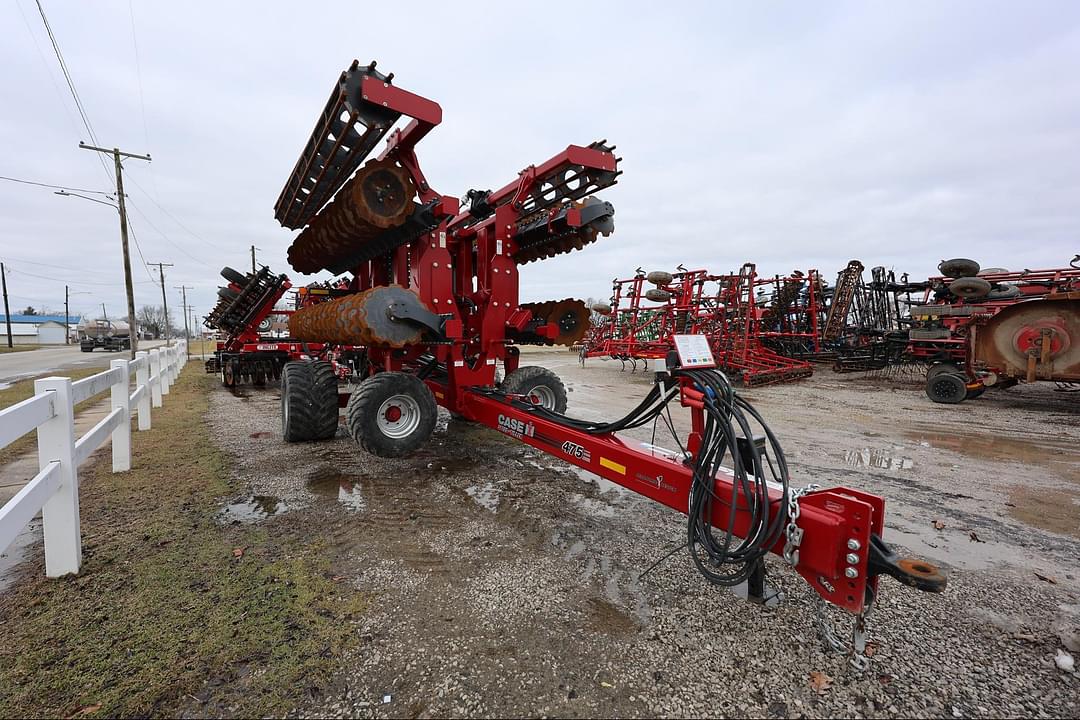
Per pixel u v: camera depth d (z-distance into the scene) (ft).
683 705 6.40
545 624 8.05
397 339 13.93
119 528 11.40
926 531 11.94
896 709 6.35
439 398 18.84
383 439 14.34
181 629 7.70
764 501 7.26
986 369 29.86
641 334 58.29
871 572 6.72
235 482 14.80
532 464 17.12
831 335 54.34
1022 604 8.77
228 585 9.03
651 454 9.90
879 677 6.90
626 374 54.70
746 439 7.87
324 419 18.98
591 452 11.12
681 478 8.92
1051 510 13.32
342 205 15.76
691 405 8.93
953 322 38.81
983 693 6.64
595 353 56.65
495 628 7.93
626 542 11.10
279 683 6.64
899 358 48.03
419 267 16.47
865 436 22.24
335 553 10.40
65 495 9.09
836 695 6.57
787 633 7.85
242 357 37.52
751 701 6.47
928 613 8.46
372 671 6.92
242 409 27.94
